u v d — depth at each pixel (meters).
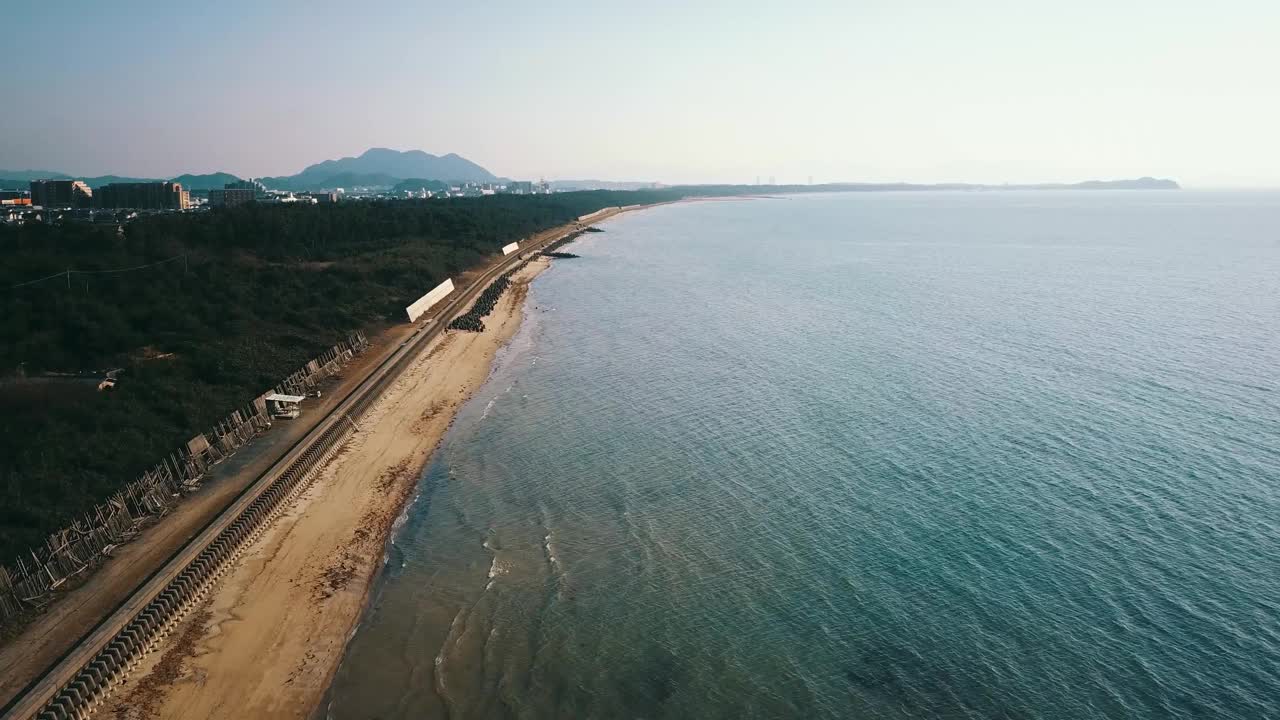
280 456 47.19
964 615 33.09
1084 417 56.81
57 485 37.75
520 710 28.16
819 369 71.56
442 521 42.41
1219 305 104.88
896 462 49.09
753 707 28.16
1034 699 28.22
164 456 43.91
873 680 29.36
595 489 46.06
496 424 57.38
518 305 106.81
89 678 27.33
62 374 54.12
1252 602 33.56
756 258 168.25
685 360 75.31
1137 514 41.56
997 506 42.84
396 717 27.84
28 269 72.19
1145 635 31.56
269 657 31.02
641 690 29.09
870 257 171.38
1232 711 27.42
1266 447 50.41
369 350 74.38
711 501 44.19
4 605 29.86
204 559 35.62
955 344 81.75
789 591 35.12
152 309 68.62
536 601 34.78
